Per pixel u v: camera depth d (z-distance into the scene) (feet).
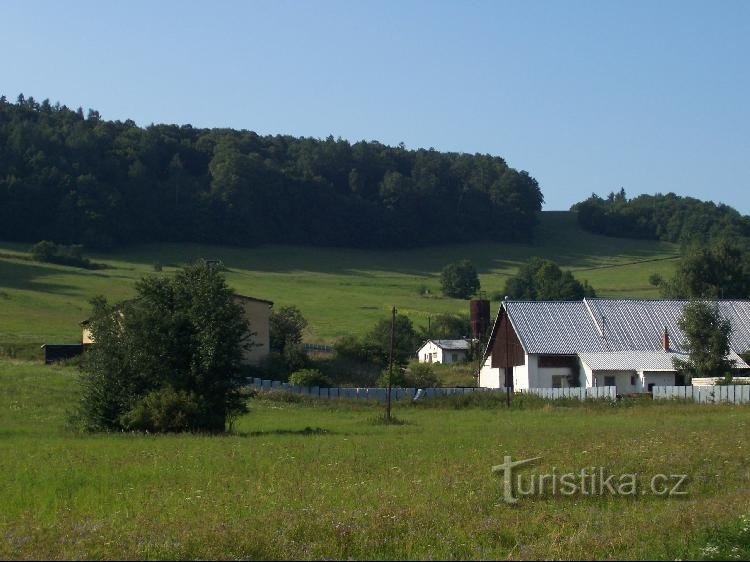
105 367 148.77
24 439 130.21
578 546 55.88
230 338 152.87
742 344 257.75
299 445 114.73
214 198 589.73
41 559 52.39
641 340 260.62
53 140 595.88
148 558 53.36
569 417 170.81
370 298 469.57
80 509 70.33
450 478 81.76
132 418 143.74
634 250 638.12
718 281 368.89
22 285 394.32
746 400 198.80
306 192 630.74
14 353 266.98
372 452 105.09
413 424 158.92
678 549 55.83
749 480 82.89
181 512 67.00
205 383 151.74
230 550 54.65
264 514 64.64
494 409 198.70
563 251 636.07
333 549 55.36
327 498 72.59
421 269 580.30
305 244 609.83
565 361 255.50
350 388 229.66
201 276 156.97
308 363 260.83
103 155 620.90
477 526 60.85
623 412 181.68
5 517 67.26
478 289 496.23
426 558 53.47
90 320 155.02
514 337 265.13
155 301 154.10
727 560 54.24
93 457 103.19
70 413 156.87
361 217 627.87
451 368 315.99
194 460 98.73
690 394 205.77
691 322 239.91
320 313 418.51
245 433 140.87
